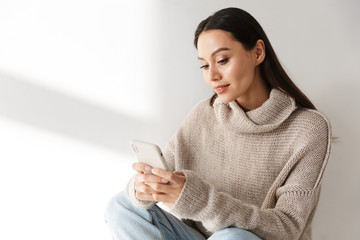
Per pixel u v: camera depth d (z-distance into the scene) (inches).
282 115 43.6
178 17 54.9
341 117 57.0
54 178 57.6
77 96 55.8
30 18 53.2
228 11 40.5
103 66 55.4
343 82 56.5
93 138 57.1
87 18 54.1
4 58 53.7
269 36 55.5
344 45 55.8
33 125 55.9
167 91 56.7
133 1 54.2
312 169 42.3
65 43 54.4
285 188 42.0
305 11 55.1
